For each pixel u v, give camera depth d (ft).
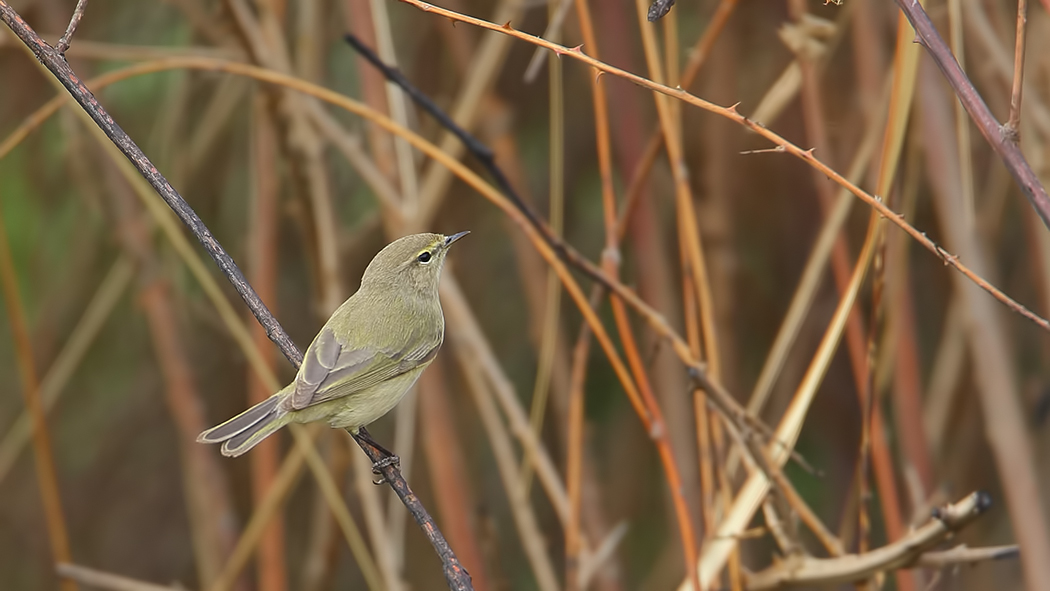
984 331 25.99
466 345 31.99
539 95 42.37
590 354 43.57
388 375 26.68
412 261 28.53
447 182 32.27
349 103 26.94
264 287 35.29
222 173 42.22
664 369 35.35
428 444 32.73
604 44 33.45
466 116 32.17
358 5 33.47
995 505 37.50
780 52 36.63
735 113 19.13
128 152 21.62
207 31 36.32
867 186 30.30
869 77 28.89
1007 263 38.96
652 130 39.47
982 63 30.22
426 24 39.91
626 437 42.63
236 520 38.06
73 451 47.06
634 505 42.22
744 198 40.37
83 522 47.06
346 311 27.43
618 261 27.78
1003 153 16.87
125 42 42.42
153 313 37.99
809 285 26.73
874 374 25.88
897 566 23.29
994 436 25.73
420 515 22.94
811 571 24.39
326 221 33.73
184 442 37.91
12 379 44.29
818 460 42.04
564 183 42.52
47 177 44.09
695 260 26.04
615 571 35.29
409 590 31.58
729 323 35.81
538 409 31.07
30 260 42.34
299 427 31.01
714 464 27.76
